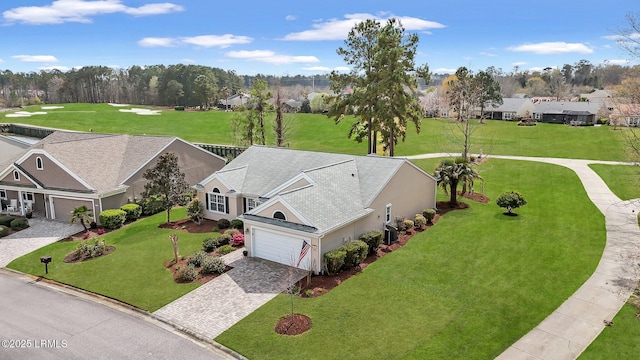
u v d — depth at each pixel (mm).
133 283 21547
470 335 16250
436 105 103875
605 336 15961
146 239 27953
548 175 44438
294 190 23766
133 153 36750
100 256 25219
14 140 41656
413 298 19156
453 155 55594
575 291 19578
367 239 23750
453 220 30672
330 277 21344
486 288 20078
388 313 17891
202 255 23359
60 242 27922
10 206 34531
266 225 22938
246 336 16516
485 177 44531
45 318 18406
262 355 15336
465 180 33625
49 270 23516
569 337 15992
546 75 164875
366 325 17000
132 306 19297
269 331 16797
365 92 41656
